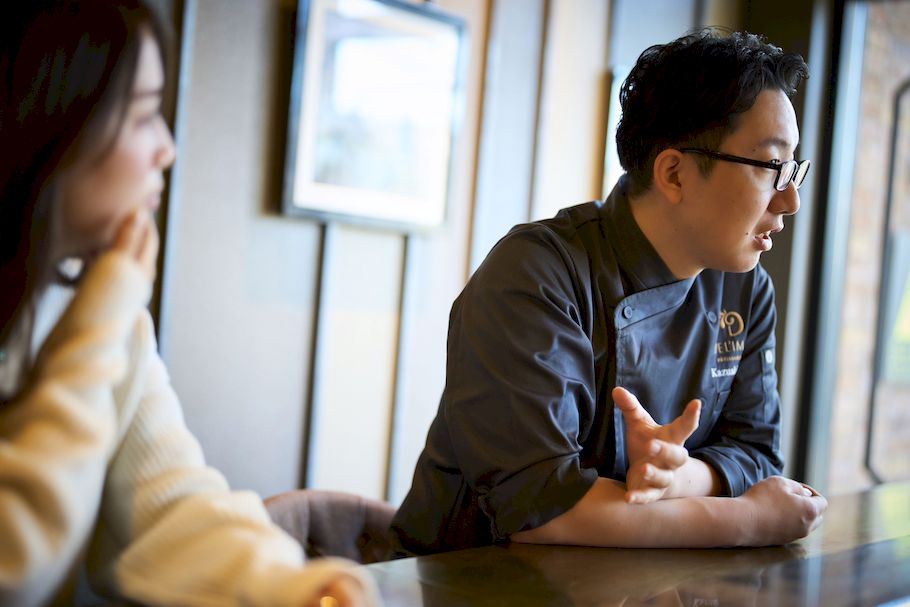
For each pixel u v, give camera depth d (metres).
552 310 1.35
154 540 0.90
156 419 0.96
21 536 0.76
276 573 0.84
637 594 1.00
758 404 1.64
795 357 3.96
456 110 3.17
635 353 1.47
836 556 1.24
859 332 4.29
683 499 1.28
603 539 1.23
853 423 4.30
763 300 1.66
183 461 0.96
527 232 1.44
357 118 2.91
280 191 2.79
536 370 1.31
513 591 0.98
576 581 1.04
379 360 3.11
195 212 2.62
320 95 2.81
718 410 1.61
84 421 0.79
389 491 3.17
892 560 1.22
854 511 1.56
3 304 0.87
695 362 1.56
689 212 1.41
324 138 2.84
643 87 1.45
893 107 4.30
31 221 0.85
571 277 1.43
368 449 3.11
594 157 3.69
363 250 3.04
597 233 1.49
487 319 1.36
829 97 3.95
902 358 4.50
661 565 1.14
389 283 3.12
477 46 3.26
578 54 3.58
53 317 0.92
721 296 1.60
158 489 0.93
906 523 1.48
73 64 0.84
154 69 0.87
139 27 0.85
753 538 1.27
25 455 0.77
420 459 1.52
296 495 1.71
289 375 2.88
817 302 3.98
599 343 1.46
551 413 1.29
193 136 2.59
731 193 1.38
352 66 2.88
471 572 1.06
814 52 3.88
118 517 0.94
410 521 1.50
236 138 2.69
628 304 1.46
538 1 3.44
